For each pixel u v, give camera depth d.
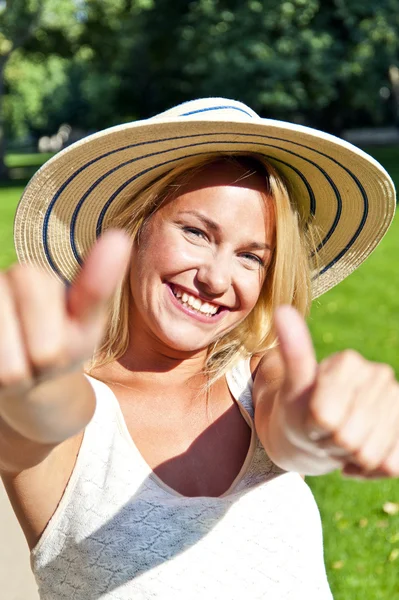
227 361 1.91
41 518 1.69
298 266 1.99
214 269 1.77
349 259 2.31
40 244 2.13
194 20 24.33
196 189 1.80
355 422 0.90
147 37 27.77
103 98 35.44
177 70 29.66
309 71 23.75
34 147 68.56
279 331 0.93
